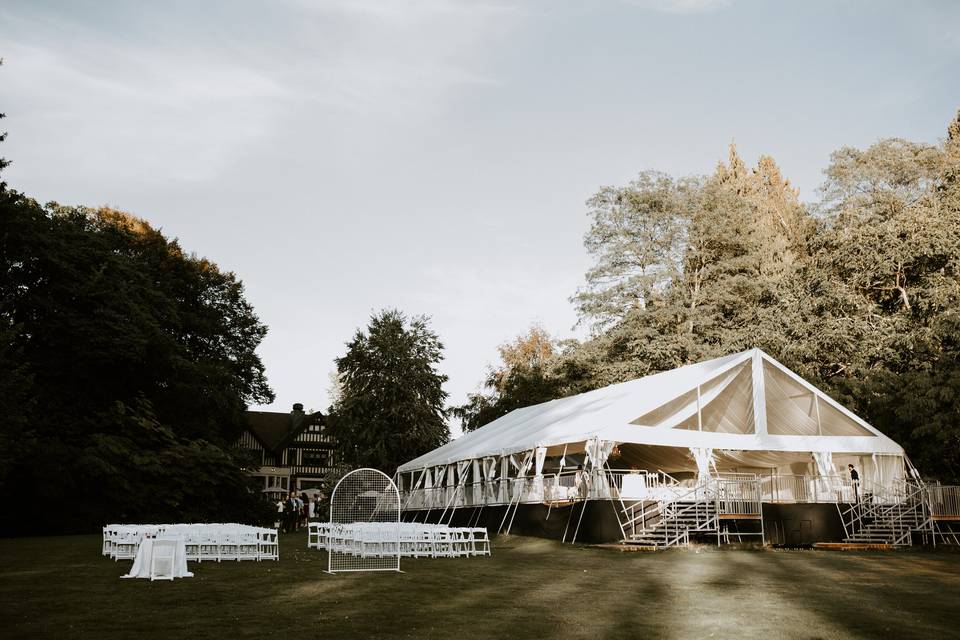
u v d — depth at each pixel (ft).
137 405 138.21
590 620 34.99
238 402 172.14
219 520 134.92
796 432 100.32
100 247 143.84
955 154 161.48
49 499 115.44
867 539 92.53
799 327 146.72
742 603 40.55
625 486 89.35
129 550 65.41
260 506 145.07
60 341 131.64
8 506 114.52
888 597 43.68
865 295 151.64
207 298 189.26
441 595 42.68
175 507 129.90
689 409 96.02
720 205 178.70
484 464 119.44
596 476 88.48
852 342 140.46
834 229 157.28
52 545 83.20
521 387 199.72
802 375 140.87
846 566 62.95
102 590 43.29
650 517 86.53
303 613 36.06
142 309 143.64
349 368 191.52
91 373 139.13
